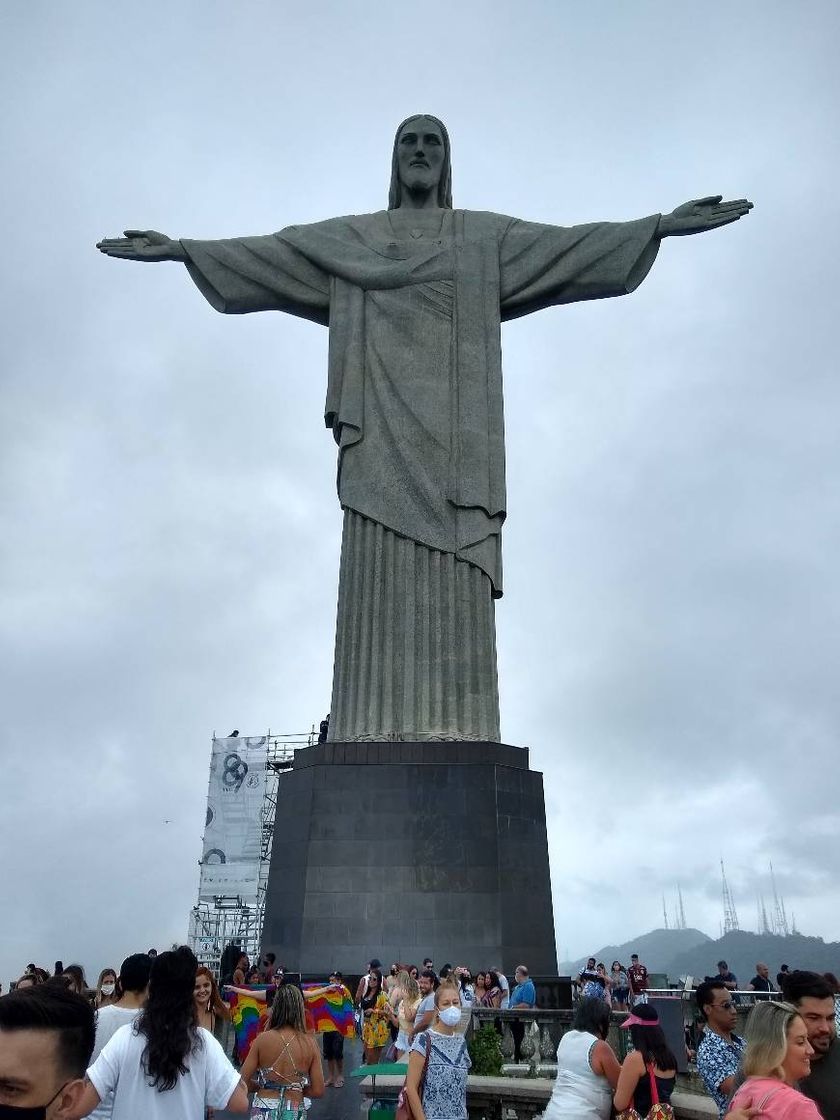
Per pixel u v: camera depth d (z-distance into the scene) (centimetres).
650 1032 828
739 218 3014
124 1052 608
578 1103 845
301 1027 893
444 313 3023
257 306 3166
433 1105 886
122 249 3122
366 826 2520
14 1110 353
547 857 2573
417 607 2780
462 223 3159
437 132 3278
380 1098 1266
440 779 2556
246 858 5341
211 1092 620
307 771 2595
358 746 2605
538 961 2445
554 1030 1670
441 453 2892
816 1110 565
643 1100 811
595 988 1583
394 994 1847
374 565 2822
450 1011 908
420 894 2456
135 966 790
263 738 5544
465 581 2791
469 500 2836
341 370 2989
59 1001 371
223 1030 2012
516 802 2573
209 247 3127
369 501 2864
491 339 3017
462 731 2670
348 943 2420
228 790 5475
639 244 3033
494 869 2475
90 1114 654
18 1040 357
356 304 3048
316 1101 1641
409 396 2931
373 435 2919
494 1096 1266
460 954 2403
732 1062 809
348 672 2753
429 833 2508
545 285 3088
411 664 2725
